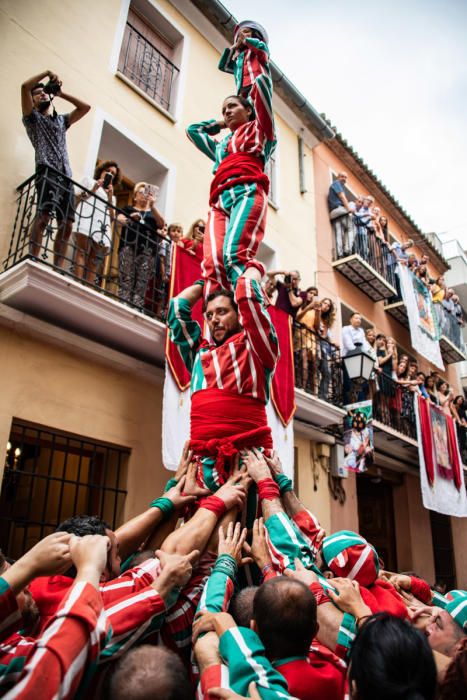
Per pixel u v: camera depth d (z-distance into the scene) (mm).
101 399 6062
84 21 7375
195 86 8969
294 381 7531
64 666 1356
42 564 1629
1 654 1571
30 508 5703
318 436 8883
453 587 13031
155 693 1395
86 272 6051
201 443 2574
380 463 11219
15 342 5457
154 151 7883
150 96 8281
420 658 1491
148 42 8469
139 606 1790
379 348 11258
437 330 13203
